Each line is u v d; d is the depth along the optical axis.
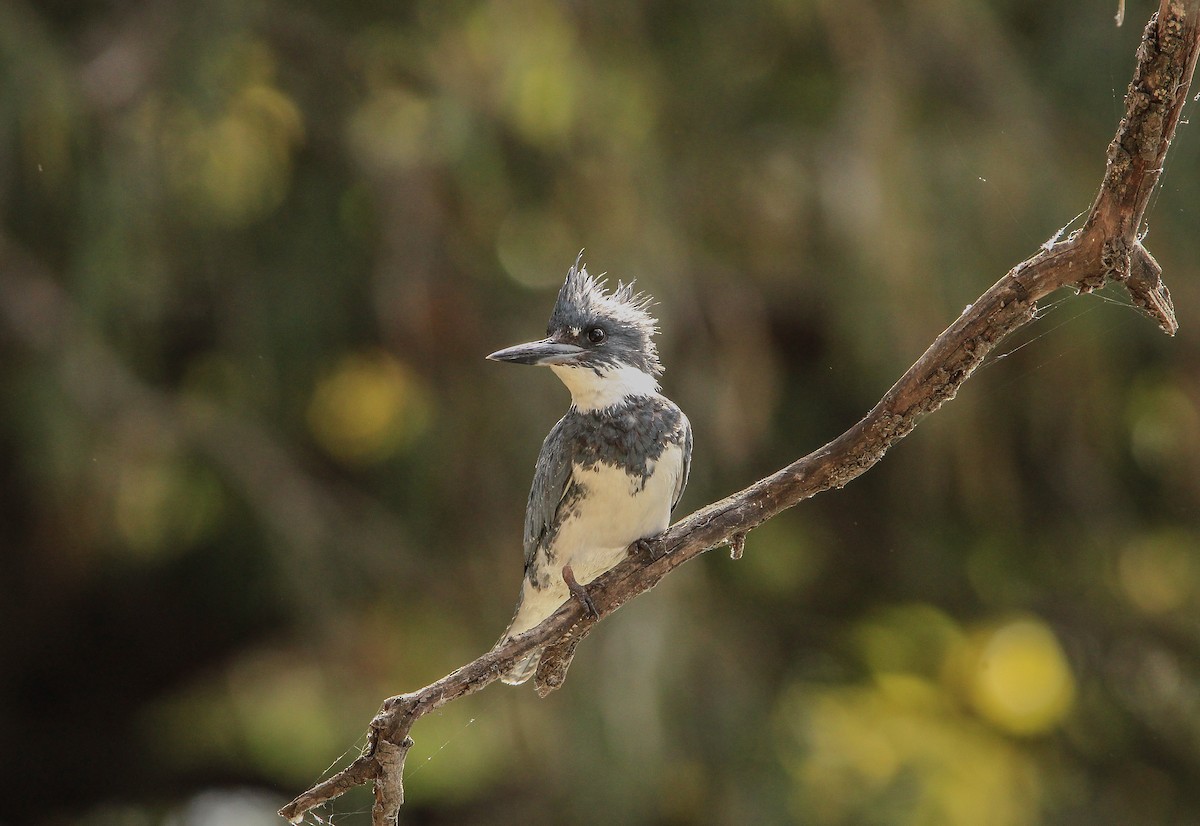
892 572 14.02
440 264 11.91
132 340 11.67
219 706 12.98
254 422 12.34
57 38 11.57
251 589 13.44
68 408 11.07
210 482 12.07
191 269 11.99
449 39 11.75
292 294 12.36
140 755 14.24
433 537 12.30
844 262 11.73
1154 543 14.28
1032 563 14.16
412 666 11.84
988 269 11.55
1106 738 13.75
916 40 12.07
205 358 12.94
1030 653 13.77
